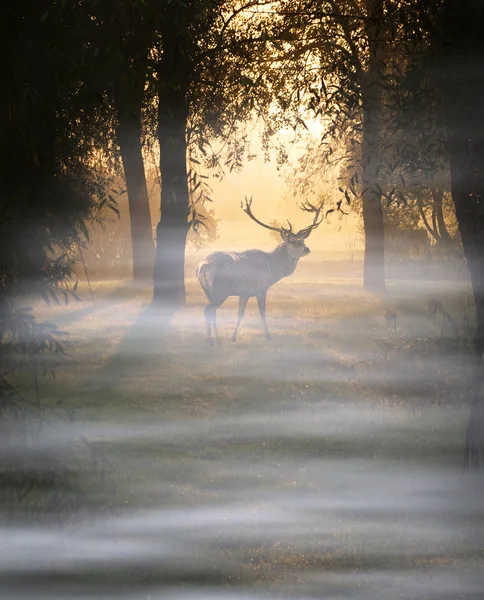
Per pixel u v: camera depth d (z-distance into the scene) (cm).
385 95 1154
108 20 684
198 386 1973
